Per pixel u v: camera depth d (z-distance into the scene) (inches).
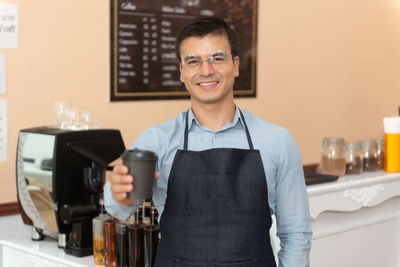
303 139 180.9
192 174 71.6
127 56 139.8
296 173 74.4
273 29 169.9
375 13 199.6
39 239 103.3
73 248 94.2
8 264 103.9
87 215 93.5
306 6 178.2
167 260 72.1
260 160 72.3
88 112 104.8
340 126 192.1
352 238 128.4
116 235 86.8
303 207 74.6
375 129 204.5
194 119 75.0
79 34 131.3
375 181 129.2
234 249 70.1
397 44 208.8
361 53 196.4
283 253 74.4
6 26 120.5
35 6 124.3
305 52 179.2
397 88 210.8
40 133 96.4
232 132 74.9
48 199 95.5
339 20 188.2
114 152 100.6
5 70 121.1
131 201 64.7
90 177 96.3
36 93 125.7
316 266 121.0
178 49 73.5
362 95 198.4
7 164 122.7
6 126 122.0
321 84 184.9
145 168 61.7
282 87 173.6
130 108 141.8
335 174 129.6
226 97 73.9
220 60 71.2
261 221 71.8
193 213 71.1
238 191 71.2
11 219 123.8
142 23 141.8
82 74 132.5
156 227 86.9
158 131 74.3
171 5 146.6
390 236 138.4
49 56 127.1
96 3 133.6
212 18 72.7
